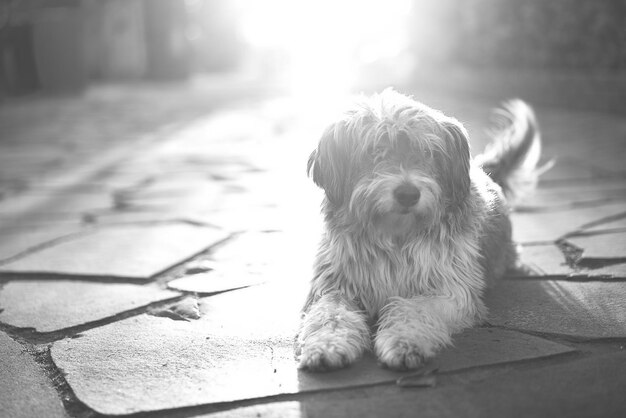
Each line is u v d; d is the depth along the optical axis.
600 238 1.46
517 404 0.88
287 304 1.21
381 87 5.32
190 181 2.24
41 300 1.28
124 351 1.06
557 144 2.59
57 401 0.95
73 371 1.01
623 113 3.21
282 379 0.96
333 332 1.01
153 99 5.36
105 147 3.05
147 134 3.44
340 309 1.06
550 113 3.45
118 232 1.67
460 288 1.11
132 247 1.54
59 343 1.10
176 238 1.60
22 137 3.39
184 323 1.16
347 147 1.14
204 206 1.88
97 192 2.13
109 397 0.94
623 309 1.13
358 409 0.89
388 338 1.00
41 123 3.91
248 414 0.89
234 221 1.72
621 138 2.65
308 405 0.90
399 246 1.12
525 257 1.39
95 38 7.31
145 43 7.49
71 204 1.97
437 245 1.12
